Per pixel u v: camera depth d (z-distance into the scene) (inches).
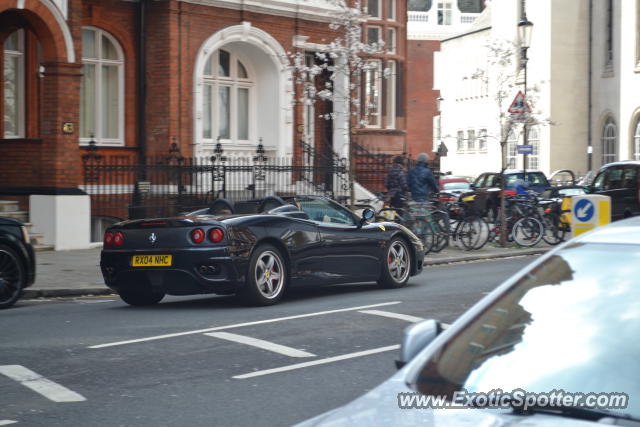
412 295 488.4
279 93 984.3
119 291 456.4
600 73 2012.8
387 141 1129.4
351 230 494.9
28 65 823.7
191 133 902.4
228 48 971.9
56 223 735.7
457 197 1056.2
